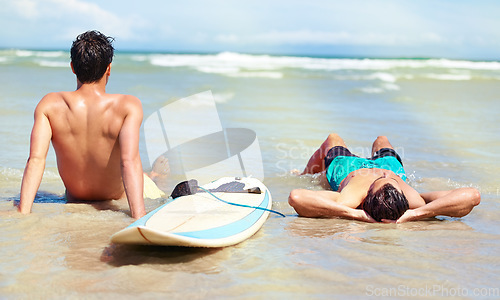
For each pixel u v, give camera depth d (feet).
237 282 8.38
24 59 101.40
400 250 10.27
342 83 66.95
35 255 9.35
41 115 11.81
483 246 10.62
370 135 27.22
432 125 31.55
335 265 9.30
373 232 11.68
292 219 12.84
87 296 7.70
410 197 13.33
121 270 8.73
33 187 11.73
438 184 16.97
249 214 11.71
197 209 11.53
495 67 120.88
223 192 13.35
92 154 12.28
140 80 60.54
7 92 40.65
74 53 11.73
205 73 77.56
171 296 7.75
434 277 8.80
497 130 29.96
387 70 99.76
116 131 12.01
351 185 13.71
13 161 18.58
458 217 13.14
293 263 9.36
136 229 8.91
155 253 9.69
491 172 18.95
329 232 11.65
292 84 62.18
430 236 11.36
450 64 127.03
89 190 12.88
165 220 10.55
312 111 36.94
